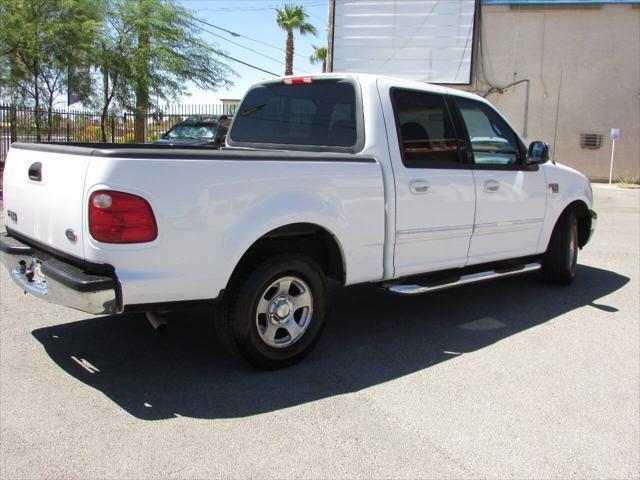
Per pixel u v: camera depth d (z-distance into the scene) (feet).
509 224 18.92
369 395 12.94
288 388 13.12
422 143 16.17
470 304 19.99
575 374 14.38
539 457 10.75
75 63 57.93
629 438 11.50
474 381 13.84
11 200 14.42
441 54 66.08
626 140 67.10
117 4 63.00
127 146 16.02
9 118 59.93
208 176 11.97
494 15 66.54
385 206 15.05
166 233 11.57
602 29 65.67
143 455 10.32
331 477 9.91
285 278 13.65
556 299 20.80
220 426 11.39
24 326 16.30
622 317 18.88
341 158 14.12
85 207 11.25
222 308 13.15
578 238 23.68
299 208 13.23
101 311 11.32
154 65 65.00
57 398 12.27
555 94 67.26
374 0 66.23
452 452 10.80
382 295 20.79
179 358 14.55
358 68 67.36
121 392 12.65
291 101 17.19
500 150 18.80
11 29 53.47
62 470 9.80
